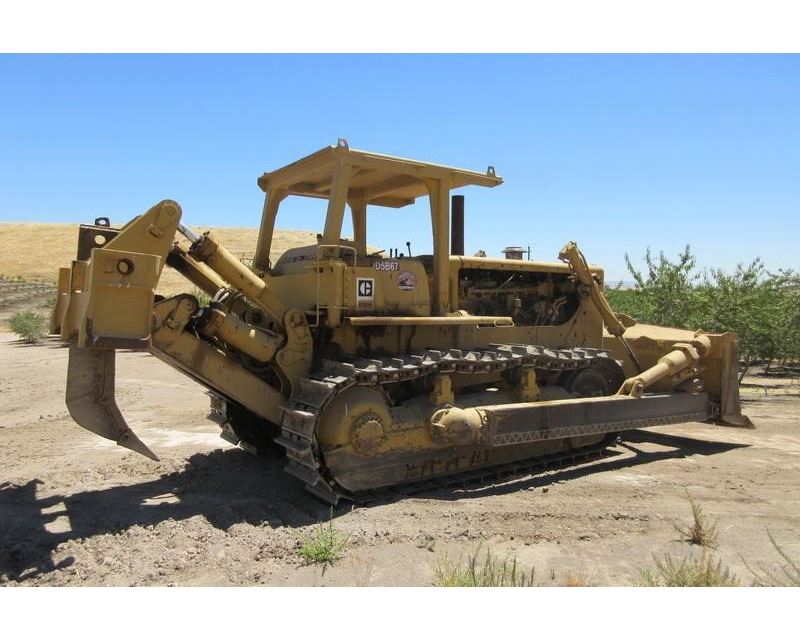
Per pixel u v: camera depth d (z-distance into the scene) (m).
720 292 12.80
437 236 6.55
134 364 17.06
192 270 5.89
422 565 4.32
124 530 4.85
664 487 6.23
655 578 4.08
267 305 5.83
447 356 6.11
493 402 6.73
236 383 5.74
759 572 4.22
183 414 10.07
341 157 5.79
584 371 7.69
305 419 5.32
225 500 5.61
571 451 7.43
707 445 8.21
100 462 6.96
